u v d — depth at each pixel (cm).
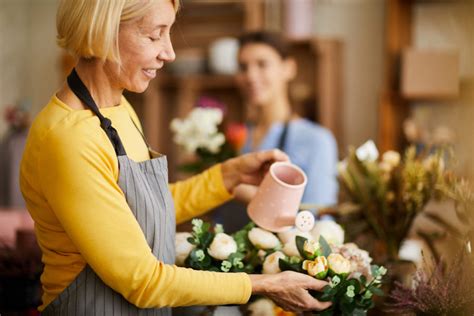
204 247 129
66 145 108
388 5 375
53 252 119
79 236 107
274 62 269
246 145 275
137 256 108
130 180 115
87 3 109
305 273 121
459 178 157
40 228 120
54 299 119
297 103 392
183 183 155
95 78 119
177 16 124
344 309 117
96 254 107
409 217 166
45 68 494
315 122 392
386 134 373
